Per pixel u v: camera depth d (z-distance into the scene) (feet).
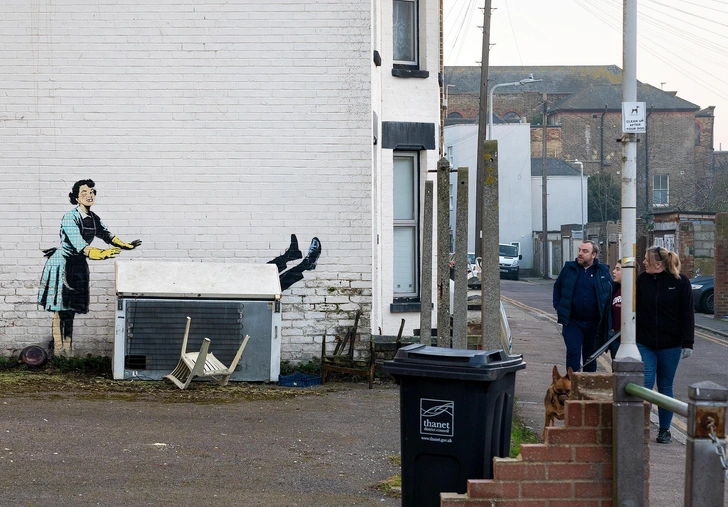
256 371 49.08
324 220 52.75
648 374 40.09
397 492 28.60
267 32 52.39
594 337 45.96
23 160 51.85
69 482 28.48
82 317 51.96
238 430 37.01
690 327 39.70
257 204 52.49
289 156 52.54
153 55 52.16
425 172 64.75
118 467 30.53
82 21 52.01
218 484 28.99
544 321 112.16
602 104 380.37
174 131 52.26
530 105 419.13
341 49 52.54
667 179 379.35
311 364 52.65
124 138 52.11
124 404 41.68
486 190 32.27
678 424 45.98
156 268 49.44
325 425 38.55
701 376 65.10
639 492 21.27
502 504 21.89
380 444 35.45
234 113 52.42
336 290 52.65
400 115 63.67
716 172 366.43
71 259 52.01
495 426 23.41
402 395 23.47
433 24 65.57
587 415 21.95
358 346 52.49
